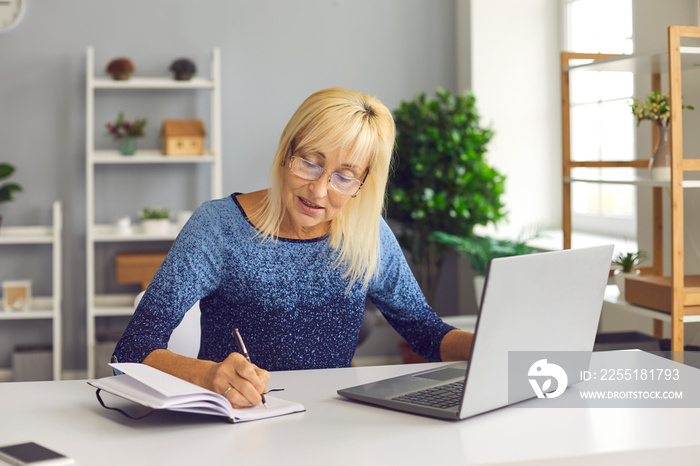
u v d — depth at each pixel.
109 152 4.20
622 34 3.67
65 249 4.30
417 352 1.76
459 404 1.22
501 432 1.13
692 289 2.43
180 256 1.58
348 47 4.54
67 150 4.27
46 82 4.22
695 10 2.88
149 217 4.13
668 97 2.60
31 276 4.28
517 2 4.35
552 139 4.39
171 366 1.33
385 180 1.65
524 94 4.38
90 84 3.97
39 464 0.97
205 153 4.23
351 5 4.52
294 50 4.47
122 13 4.26
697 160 2.39
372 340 4.60
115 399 1.34
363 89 4.57
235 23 4.39
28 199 4.25
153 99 4.33
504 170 4.36
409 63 4.61
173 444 1.08
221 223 1.64
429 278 4.30
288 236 1.67
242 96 4.43
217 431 1.13
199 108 4.38
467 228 4.09
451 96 4.59
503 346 1.19
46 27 4.20
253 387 1.24
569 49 4.26
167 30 4.32
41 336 4.30
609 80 3.85
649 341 2.60
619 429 1.14
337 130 1.52
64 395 1.37
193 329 1.78
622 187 3.81
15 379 4.04
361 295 1.72
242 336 1.65
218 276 1.63
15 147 4.22
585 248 1.27
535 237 3.75
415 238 4.29
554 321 1.27
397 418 1.20
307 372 1.54
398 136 4.16
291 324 1.66
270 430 1.14
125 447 1.06
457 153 4.09
